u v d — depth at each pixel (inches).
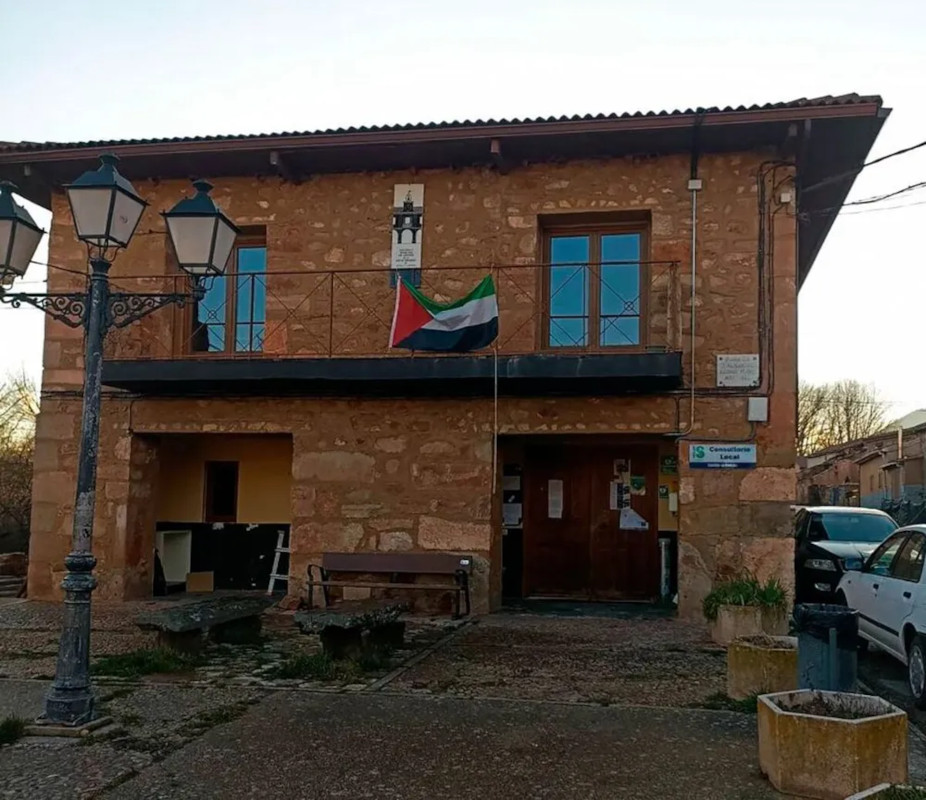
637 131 401.4
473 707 246.2
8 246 237.1
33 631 371.6
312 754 205.3
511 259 431.2
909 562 297.9
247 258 471.5
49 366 464.4
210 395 450.3
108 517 452.4
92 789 182.2
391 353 435.2
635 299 431.2
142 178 467.2
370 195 447.5
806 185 447.2
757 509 398.0
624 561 470.9
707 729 225.8
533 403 422.3
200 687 267.1
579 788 184.7
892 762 177.9
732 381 405.1
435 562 412.2
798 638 226.2
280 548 499.2
